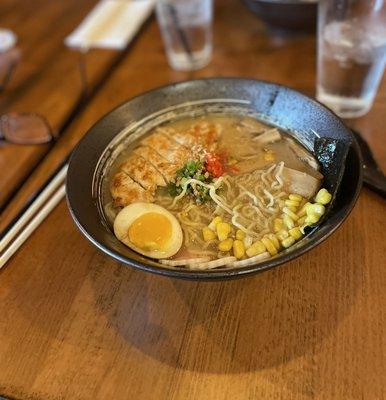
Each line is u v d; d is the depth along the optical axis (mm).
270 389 227
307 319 253
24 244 315
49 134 403
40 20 585
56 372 244
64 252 307
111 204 302
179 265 266
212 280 220
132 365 243
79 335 260
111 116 325
